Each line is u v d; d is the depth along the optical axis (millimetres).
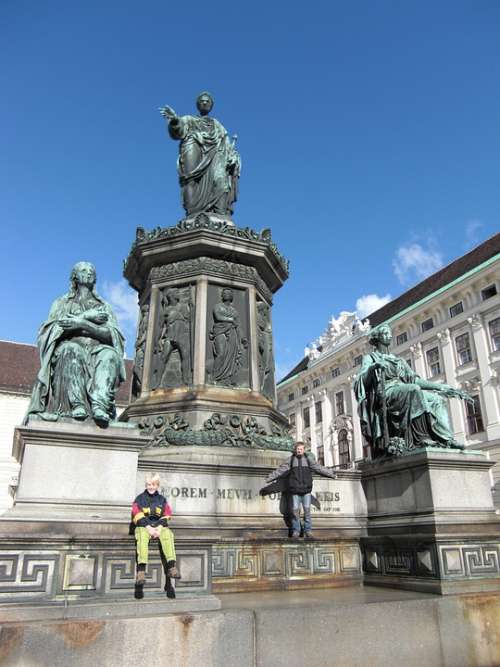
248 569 6320
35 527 4672
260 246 9586
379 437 7773
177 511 6590
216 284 9211
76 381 5523
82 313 5918
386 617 4664
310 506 7047
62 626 3707
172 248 9305
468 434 33906
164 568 4496
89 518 4879
